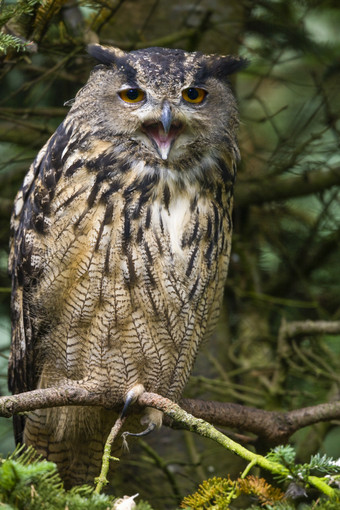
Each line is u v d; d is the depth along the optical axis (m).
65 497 4.52
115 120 7.41
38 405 6.18
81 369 7.89
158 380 7.96
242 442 8.07
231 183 8.05
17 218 8.45
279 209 12.02
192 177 7.63
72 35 9.49
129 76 7.41
